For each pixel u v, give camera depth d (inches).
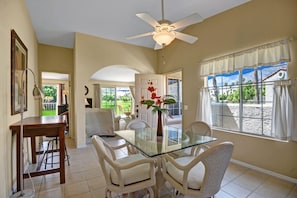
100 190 85.0
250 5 110.3
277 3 97.0
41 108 180.7
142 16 77.6
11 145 81.5
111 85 386.6
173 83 280.1
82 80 160.4
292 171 91.8
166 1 114.9
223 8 123.3
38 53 182.1
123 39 176.7
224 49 126.8
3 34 71.7
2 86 70.2
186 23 81.3
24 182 92.5
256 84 111.8
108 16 134.1
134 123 122.3
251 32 109.6
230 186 87.9
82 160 126.4
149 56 202.1
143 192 82.7
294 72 91.1
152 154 67.1
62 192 83.0
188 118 160.9
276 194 80.7
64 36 167.9
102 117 200.4
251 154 110.4
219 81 136.3
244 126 119.0
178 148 74.0
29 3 115.6
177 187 64.5
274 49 97.1
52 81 298.2
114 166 60.8
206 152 54.9
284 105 92.1
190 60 158.2
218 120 137.4
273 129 96.4
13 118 85.7
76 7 121.3
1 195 68.3
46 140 161.5
